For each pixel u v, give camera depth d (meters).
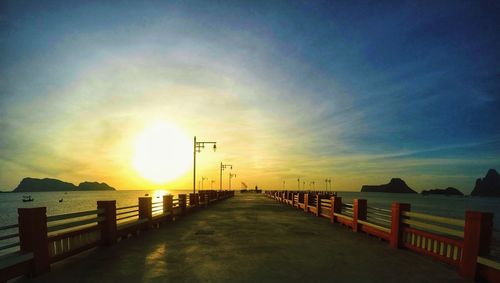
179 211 16.89
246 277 5.90
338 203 14.27
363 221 11.09
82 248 7.62
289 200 28.78
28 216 5.82
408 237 8.45
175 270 6.34
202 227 12.76
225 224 13.82
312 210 19.28
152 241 9.50
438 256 7.19
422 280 5.86
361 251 8.23
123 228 9.73
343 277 5.96
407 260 7.30
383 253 8.02
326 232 11.48
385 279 5.88
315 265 6.80
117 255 7.61
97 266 6.61
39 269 5.92
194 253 7.86
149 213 11.91
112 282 5.58
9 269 5.37
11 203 128.38
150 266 6.62
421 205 110.75
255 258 7.37
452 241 6.78
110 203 8.84
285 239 9.95
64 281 5.63
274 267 6.60
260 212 20.42
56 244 6.70
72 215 7.18
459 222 6.45
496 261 5.46
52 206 95.69
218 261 7.07
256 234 10.94
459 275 6.18
